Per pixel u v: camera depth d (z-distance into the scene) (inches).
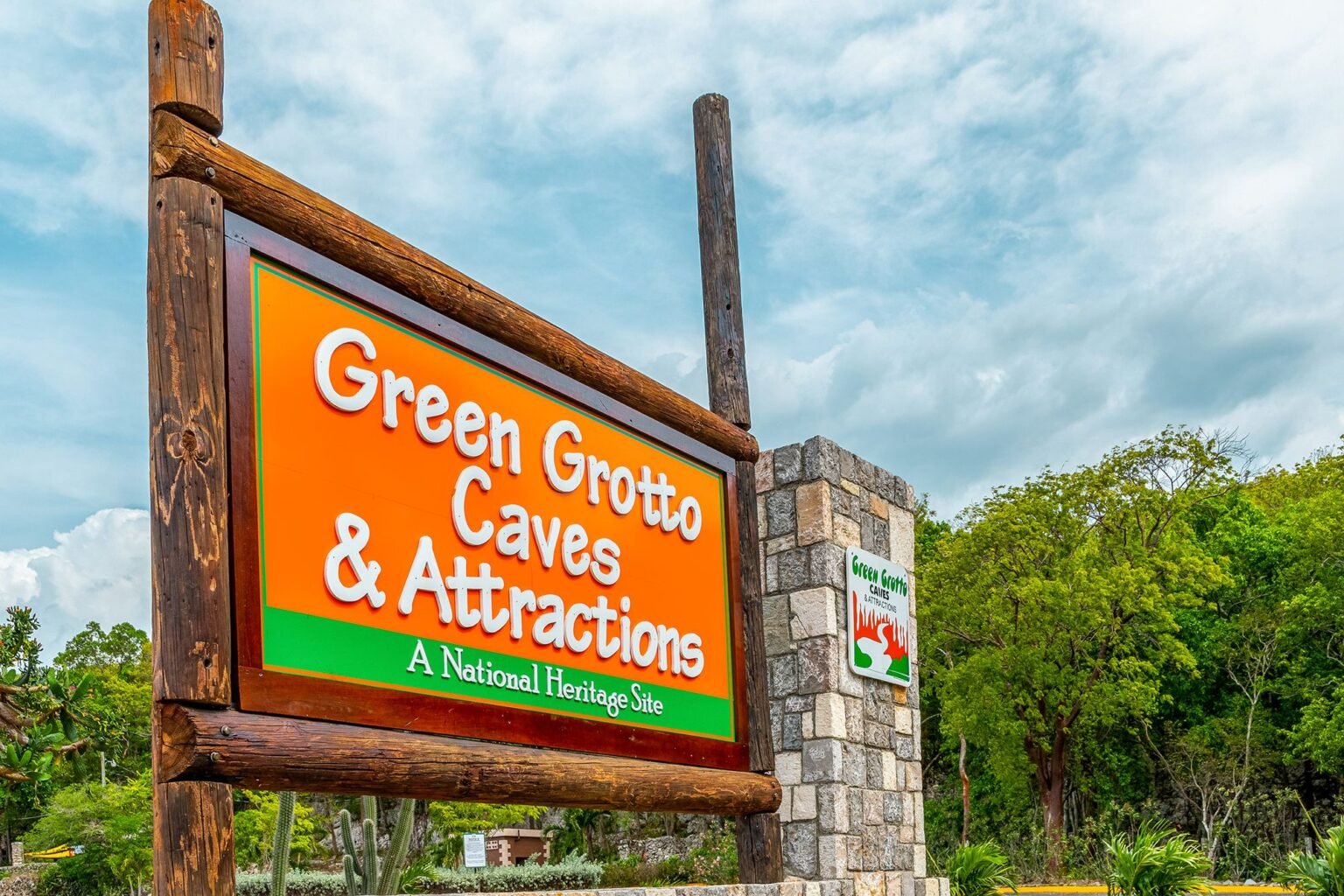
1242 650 1232.2
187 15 163.0
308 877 665.6
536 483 215.5
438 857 899.4
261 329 164.4
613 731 225.1
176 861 139.7
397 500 183.3
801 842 370.3
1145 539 1216.8
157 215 154.8
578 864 794.2
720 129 315.3
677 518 256.7
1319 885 491.8
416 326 192.9
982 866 604.4
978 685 1214.9
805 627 387.2
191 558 146.3
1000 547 1225.4
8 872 1201.4
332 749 160.2
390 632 178.1
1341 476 1291.8
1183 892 517.0
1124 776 1258.6
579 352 231.3
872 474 430.3
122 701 1467.8
